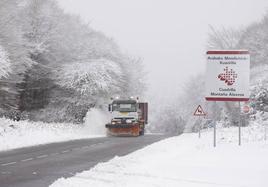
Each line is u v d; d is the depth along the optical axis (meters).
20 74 42.78
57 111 46.88
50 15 46.47
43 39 45.31
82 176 13.27
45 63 47.09
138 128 39.66
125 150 23.09
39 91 48.59
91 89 46.16
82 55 50.38
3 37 38.69
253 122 38.72
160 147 23.09
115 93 50.56
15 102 44.59
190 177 12.31
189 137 30.05
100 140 30.77
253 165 13.20
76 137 33.81
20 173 14.56
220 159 14.95
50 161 18.03
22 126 32.53
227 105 50.72
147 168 14.59
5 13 39.34
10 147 24.02
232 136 23.89
